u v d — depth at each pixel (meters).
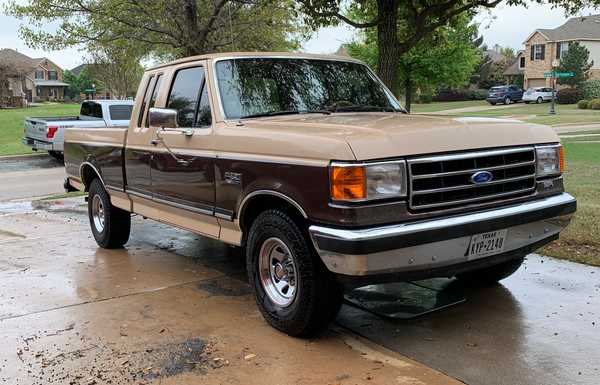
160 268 6.33
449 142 4.01
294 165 4.00
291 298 4.27
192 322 4.70
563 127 25.61
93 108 17.78
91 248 7.33
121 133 6.36
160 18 14.38
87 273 6.16
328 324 4.24
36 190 13.27
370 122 4.37
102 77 41.62
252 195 4.39
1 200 11.83
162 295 5.40
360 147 3.70
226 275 6.03
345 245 3.65
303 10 9.41
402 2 9.64
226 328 4.56
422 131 3.98
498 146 4.23
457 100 63.88
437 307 4.87
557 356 3.93
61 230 8.50
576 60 53.47
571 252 6.17
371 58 20.55
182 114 5.41
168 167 5.48
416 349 4.10
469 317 4.65
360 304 4.99
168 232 8.14
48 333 4.51
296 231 4.11
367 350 4.11
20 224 9.01
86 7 14.63
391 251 3.72
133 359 4.02
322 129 4.11
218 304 5.13
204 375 3.77
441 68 19.55
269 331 4.48
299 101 5.23
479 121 4.45
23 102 54.94
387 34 9.19
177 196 5.43
